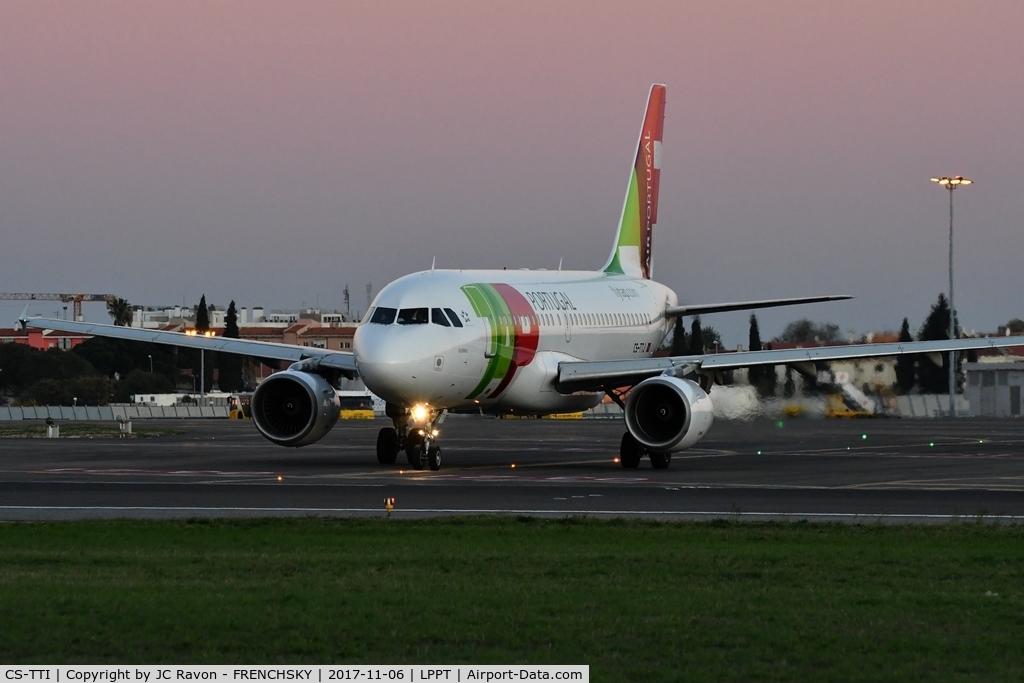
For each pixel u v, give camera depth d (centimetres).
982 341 11225
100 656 3466
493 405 10600
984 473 9769
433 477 9275
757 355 10931
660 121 14862
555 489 8262
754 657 3494
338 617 3881
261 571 4675
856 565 4888
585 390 11275
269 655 3488
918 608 4075
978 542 5603
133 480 8962
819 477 9350
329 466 10444
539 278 11838
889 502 7494
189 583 4403
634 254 14338
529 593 4250
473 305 10019
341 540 5578
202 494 7875
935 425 19588
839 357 10962
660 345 13862
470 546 5378
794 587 4434
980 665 3422
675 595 4247
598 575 4647
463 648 3566
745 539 5678
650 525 6184
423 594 4225
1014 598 4250
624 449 10331
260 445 13975
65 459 11400
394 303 9725
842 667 3403
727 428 16238
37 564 4844
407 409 10262
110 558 4962
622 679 3297
